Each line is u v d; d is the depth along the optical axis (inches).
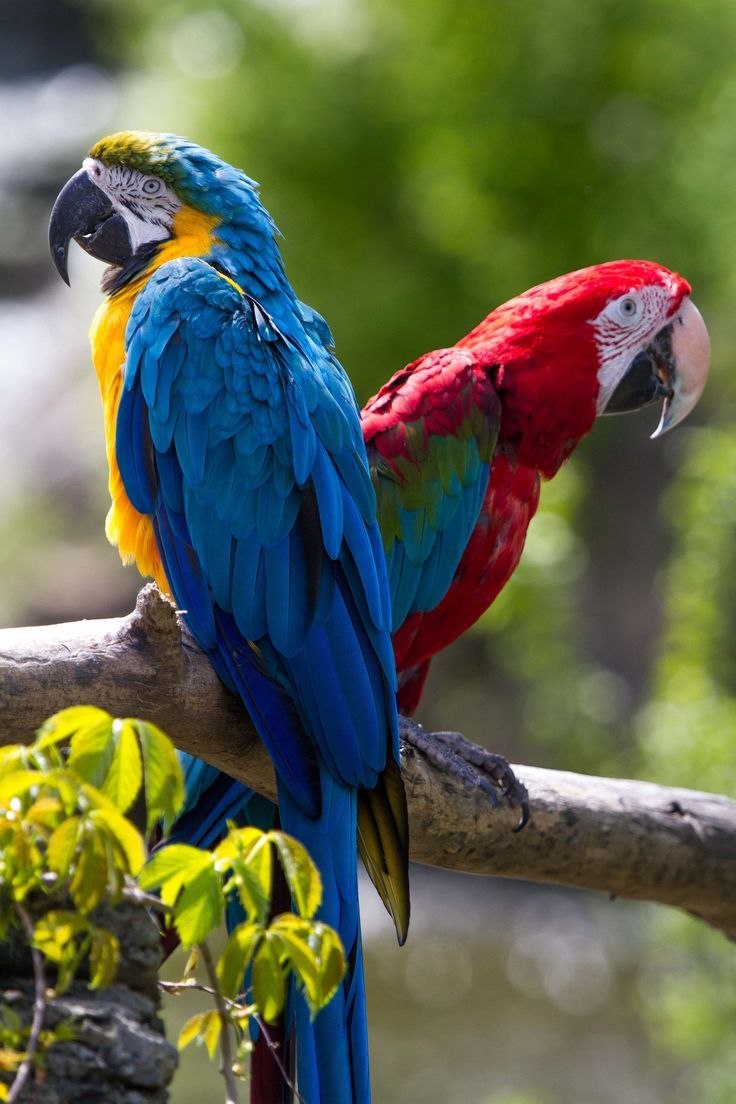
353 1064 177.9
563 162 874.8
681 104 845.8
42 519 1019.3
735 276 693.9
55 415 1092.5
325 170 911.7
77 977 178.7
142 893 136.4
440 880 930.1
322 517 208.4
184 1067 596.4
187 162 241.9
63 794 122.0
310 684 201.0
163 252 239.5
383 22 899.4
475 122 878.4
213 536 208.7
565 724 576.1
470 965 808.3
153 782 125.9
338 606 205.3
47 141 1268.5
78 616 956.0
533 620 550.6
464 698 937.5
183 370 216.8
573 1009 739.4
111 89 1306.6
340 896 190.5
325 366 228.7
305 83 906.1
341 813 195.9
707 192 739.4
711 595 448.1
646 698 904.3
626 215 866.1
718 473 454.6
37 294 1211.2
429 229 914.7
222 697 202.4
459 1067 657.6
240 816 240.8
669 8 840.9
